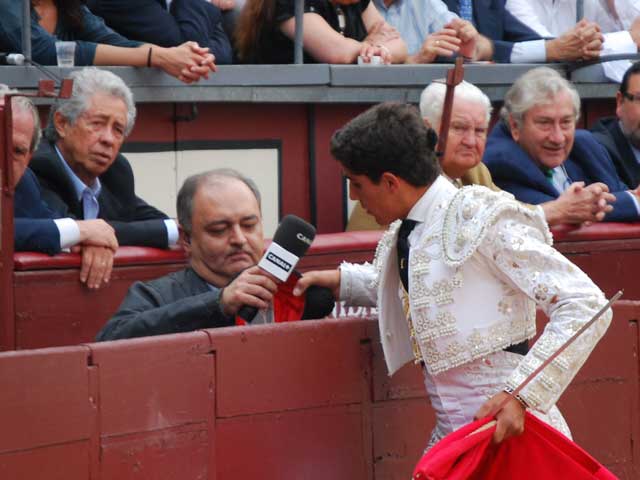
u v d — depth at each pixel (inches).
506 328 488.7
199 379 555.8
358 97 911.7
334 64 905.5
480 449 468.1
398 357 533.6
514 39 1032.8
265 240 745.0
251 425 571.5
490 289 487.5
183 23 872.9
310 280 575.2
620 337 698.8
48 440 509.7
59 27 823.1
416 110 509.0
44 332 657.6
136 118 842.8
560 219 836.0
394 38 950.4
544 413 479.5
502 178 859.4
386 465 610.5
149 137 848.9
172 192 861.2
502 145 865.5
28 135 648.4
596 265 854.5
